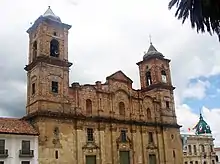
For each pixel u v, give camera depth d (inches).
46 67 1878.7
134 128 2213.3
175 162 2384.4
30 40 2079.2
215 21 436.1
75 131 1886.1
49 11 2043.6
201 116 4264.3
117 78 2237.9
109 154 2017.7
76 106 1935.3
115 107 2161.7
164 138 2374.5
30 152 1659.7
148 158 2230.6
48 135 1747.0
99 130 2010.3
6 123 1706.4
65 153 1795.0
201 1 425.7
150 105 2394.2
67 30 2068.2
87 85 2043.6
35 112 1758.1
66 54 2009.1
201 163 3518.7
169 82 2600.9
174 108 2556.6
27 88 1961.1
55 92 1875.0
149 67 2608.3
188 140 3513.8
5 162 1576.0
